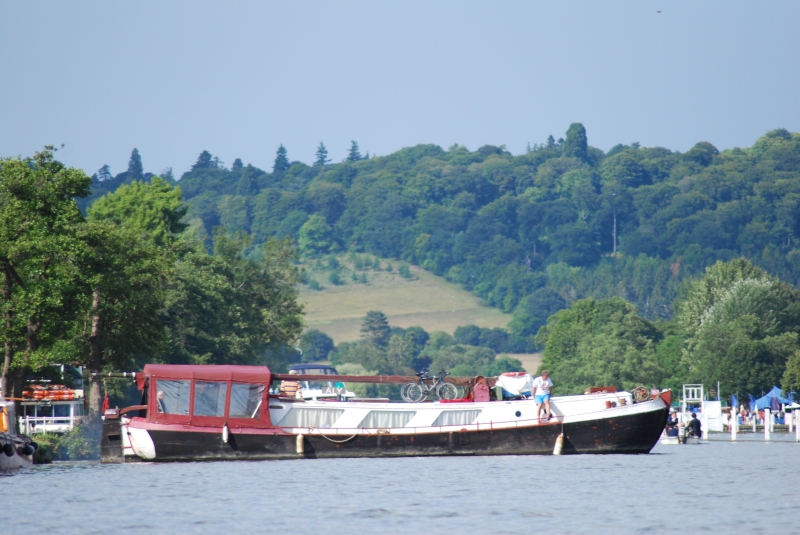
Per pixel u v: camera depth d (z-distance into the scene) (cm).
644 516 12706
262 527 11944
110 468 18812
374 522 12269
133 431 19975
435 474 17100
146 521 12325
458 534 11538
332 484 15775
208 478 16700
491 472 17400
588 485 15638
